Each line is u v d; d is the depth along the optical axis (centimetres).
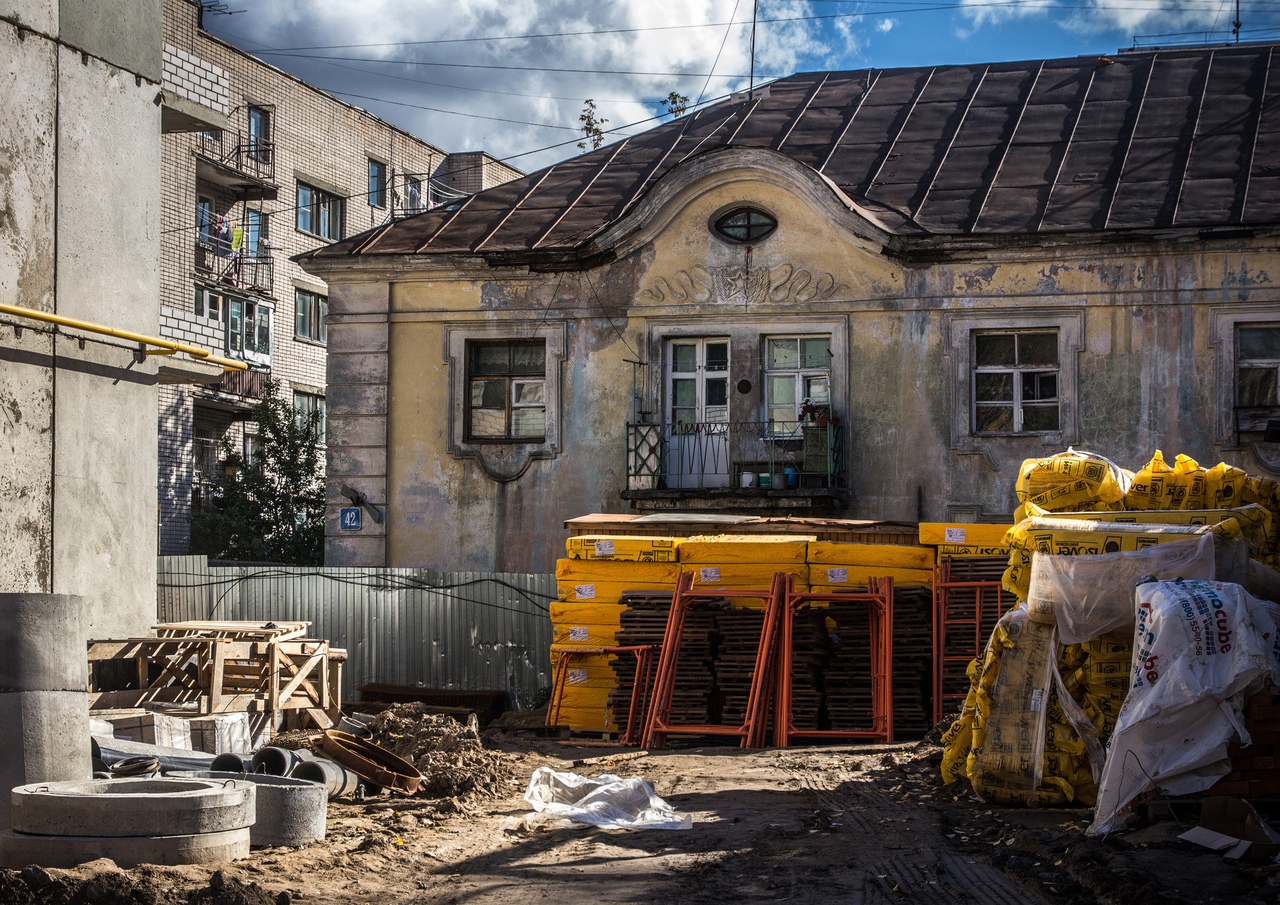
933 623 1650
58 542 1267
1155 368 2028
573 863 824
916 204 2203
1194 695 836
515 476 2245
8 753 806
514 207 2469
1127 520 1009
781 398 2183
